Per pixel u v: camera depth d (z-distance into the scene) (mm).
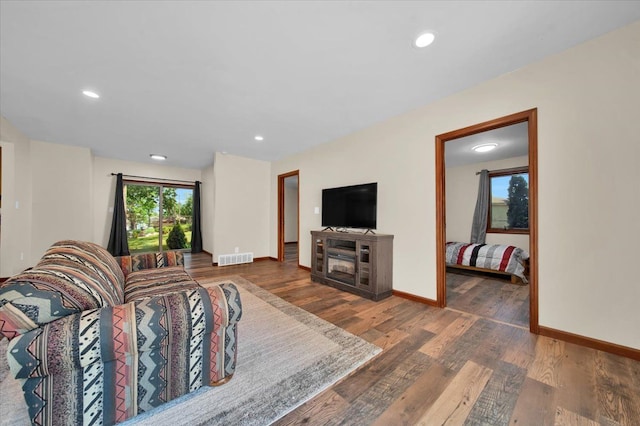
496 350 1765
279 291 3203
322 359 1664
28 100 2566
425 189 2742
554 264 1936
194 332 1213
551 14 1499
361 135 3473
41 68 2000
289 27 1573
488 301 2826
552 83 1930
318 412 1214
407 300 2861
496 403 1265
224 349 1376
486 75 2180
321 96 2521
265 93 2445
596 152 1767
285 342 1887
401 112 2930
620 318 1683
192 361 1272
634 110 1633
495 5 1423
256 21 1521
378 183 3232
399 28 1596
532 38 1725
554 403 1260
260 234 5512
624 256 1672
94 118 3051
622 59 1662
